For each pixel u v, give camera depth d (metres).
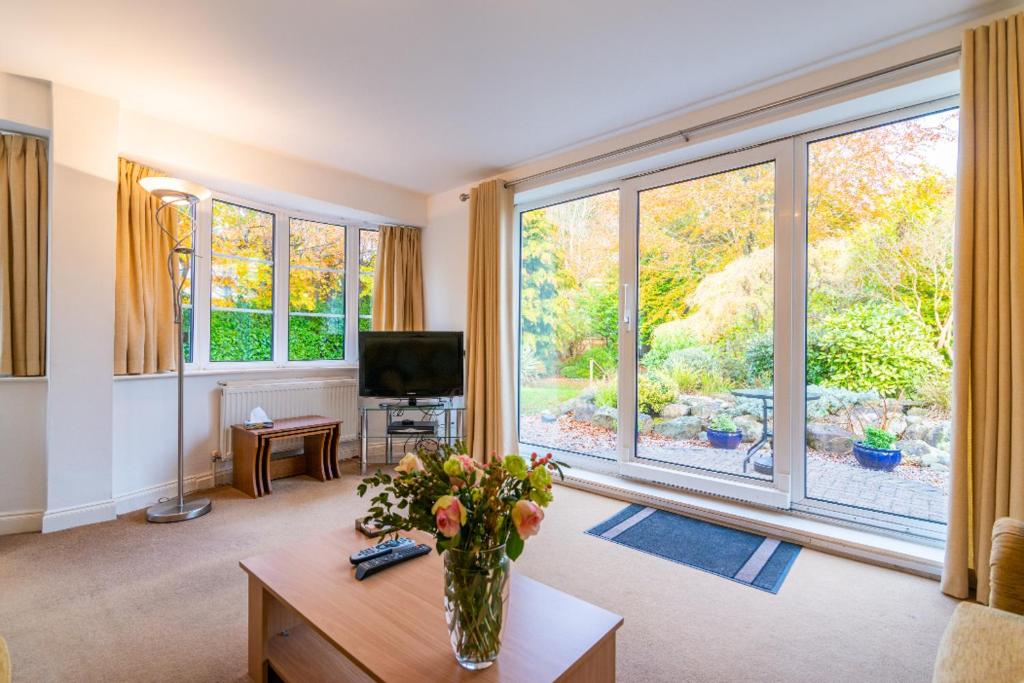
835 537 2.37
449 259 4.31
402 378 3.91
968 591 1.95
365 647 1.11
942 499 2.25
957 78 2.07
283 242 3.95
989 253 1.86
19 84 2.49
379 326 4.32
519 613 1.28
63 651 1.60
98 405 2.72
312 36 2.09
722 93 2.59
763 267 2.77
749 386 2.83
